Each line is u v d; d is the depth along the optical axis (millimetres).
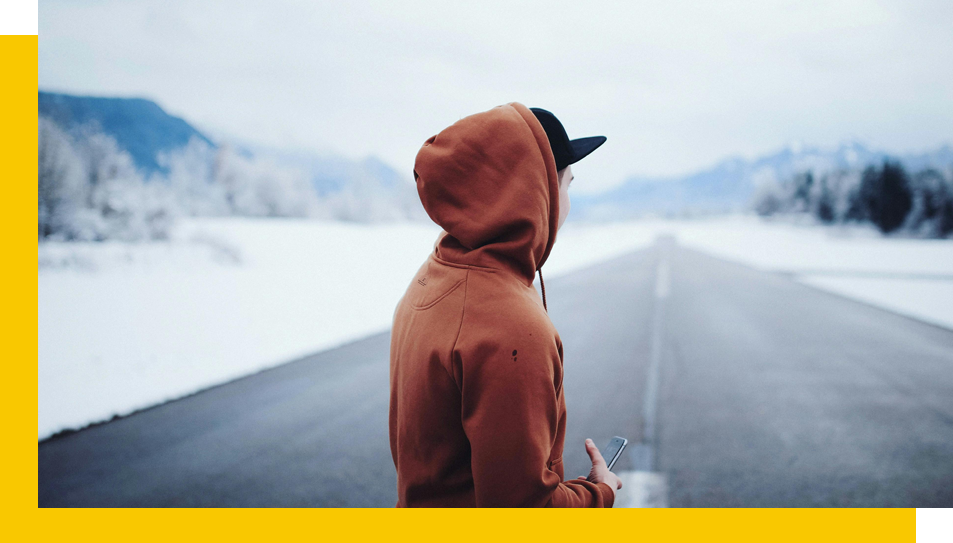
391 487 3039
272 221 42281
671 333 7730
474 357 816
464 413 844
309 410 4398
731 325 8367
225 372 5582
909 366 5895
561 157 1019
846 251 31797
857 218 58000
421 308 963
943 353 6527
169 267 12805
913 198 50438
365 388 5020
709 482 3078
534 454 809
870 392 4914
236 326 7840
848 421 4129
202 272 12719
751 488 2998
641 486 3025
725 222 121562
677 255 28297
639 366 5844
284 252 18609
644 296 11836
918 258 26078
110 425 4027
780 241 46656
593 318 9000
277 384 5152
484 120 928
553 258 24922
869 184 55500
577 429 3961
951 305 10805
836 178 66625
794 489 2990
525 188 883
